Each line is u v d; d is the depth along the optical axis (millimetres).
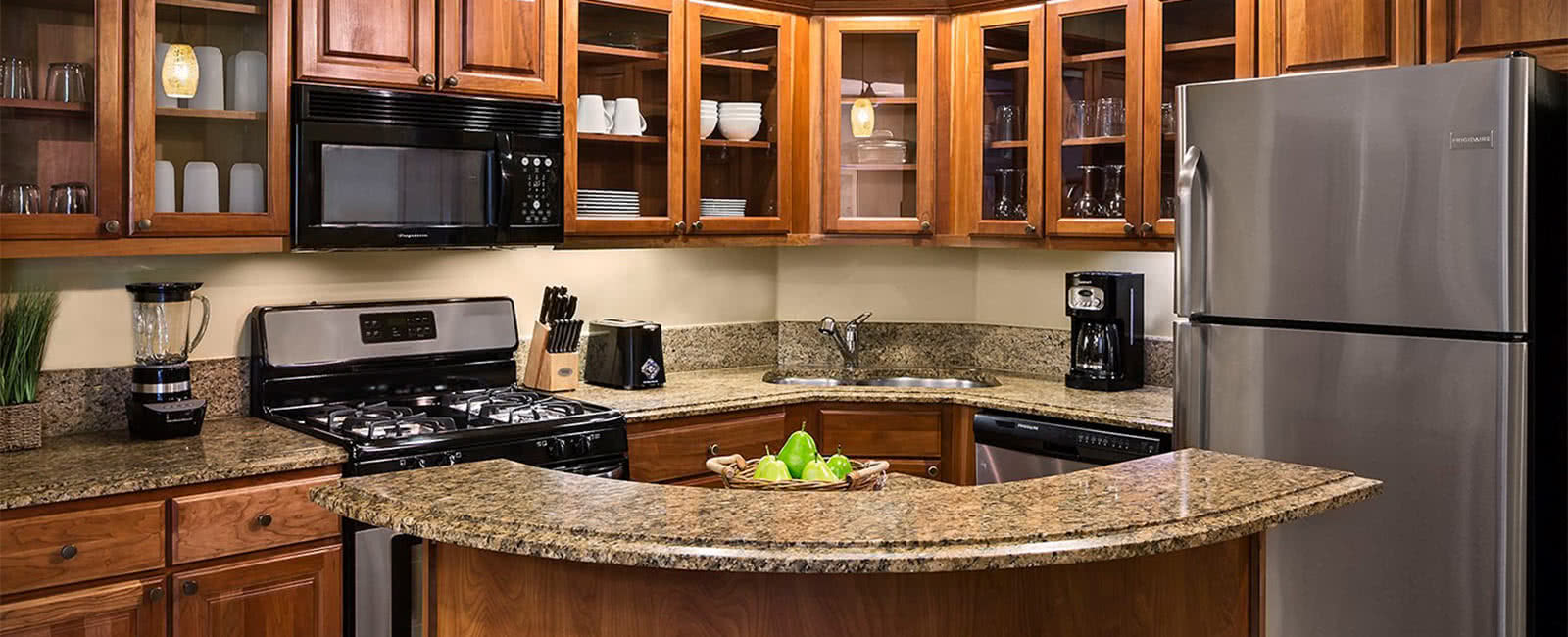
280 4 3193
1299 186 3039
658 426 3678
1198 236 3217
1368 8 3279
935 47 4246
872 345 4777
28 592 2547
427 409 3627
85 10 2930
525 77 3650
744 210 4191
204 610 2777
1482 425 2783
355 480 2092
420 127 3414
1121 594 1940
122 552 2664
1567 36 2988
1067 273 4145
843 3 4250
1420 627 2896
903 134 4309
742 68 4156
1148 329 4238
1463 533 2822
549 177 3674
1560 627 3068
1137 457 3473
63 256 2932
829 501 1938
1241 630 2080
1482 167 2764
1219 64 3613
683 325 4570
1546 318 2918
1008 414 3855
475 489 2021
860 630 1828
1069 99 3980
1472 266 2787
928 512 1865
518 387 3955
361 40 3312
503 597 1949
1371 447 2949
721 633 1834
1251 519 1851
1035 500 1939
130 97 2975
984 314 4711
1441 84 2816
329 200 3264
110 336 3305
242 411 3523
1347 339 2979
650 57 3945
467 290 3969
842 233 4316
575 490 2016
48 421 3182
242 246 3172
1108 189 3898
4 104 2820
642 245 3967
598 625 1873
